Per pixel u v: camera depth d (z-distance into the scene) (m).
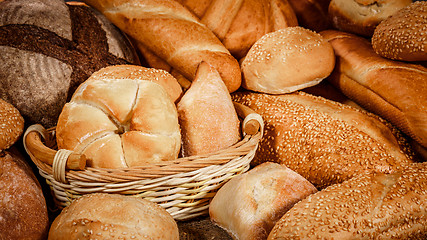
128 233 0.54
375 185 0.57
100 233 0.53
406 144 0.66
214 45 0.71
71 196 0.60
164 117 0.60
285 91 0.71
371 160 0.63
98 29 0.70
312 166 0.65
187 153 0.64
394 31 0.66
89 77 0.66
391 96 0.66
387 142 0.64
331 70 0.70
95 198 0.56
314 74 0.69
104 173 0.58
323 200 0.56
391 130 0.67
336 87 0.74
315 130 0.66
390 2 0.70
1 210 0.56
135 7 0.69
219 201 0.60
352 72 0.70
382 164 0.62
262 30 0.74
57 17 0.67
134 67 0.67
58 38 0.67
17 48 0.64
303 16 0.81
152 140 0.59
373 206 0.55
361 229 0.54
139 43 0.73
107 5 0.70
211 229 0.62
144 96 0.61
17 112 0.63
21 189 0.59
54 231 0.55
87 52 0.68
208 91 0.65
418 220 0.56
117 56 0.70
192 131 0.63
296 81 0.69
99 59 0.68
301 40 0.69
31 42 0.65
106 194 0.57
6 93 0.64
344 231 0.53
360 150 0.64
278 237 0.54
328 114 0.68
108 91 0.60
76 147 0.60
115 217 0.54
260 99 0.71
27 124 0.65
